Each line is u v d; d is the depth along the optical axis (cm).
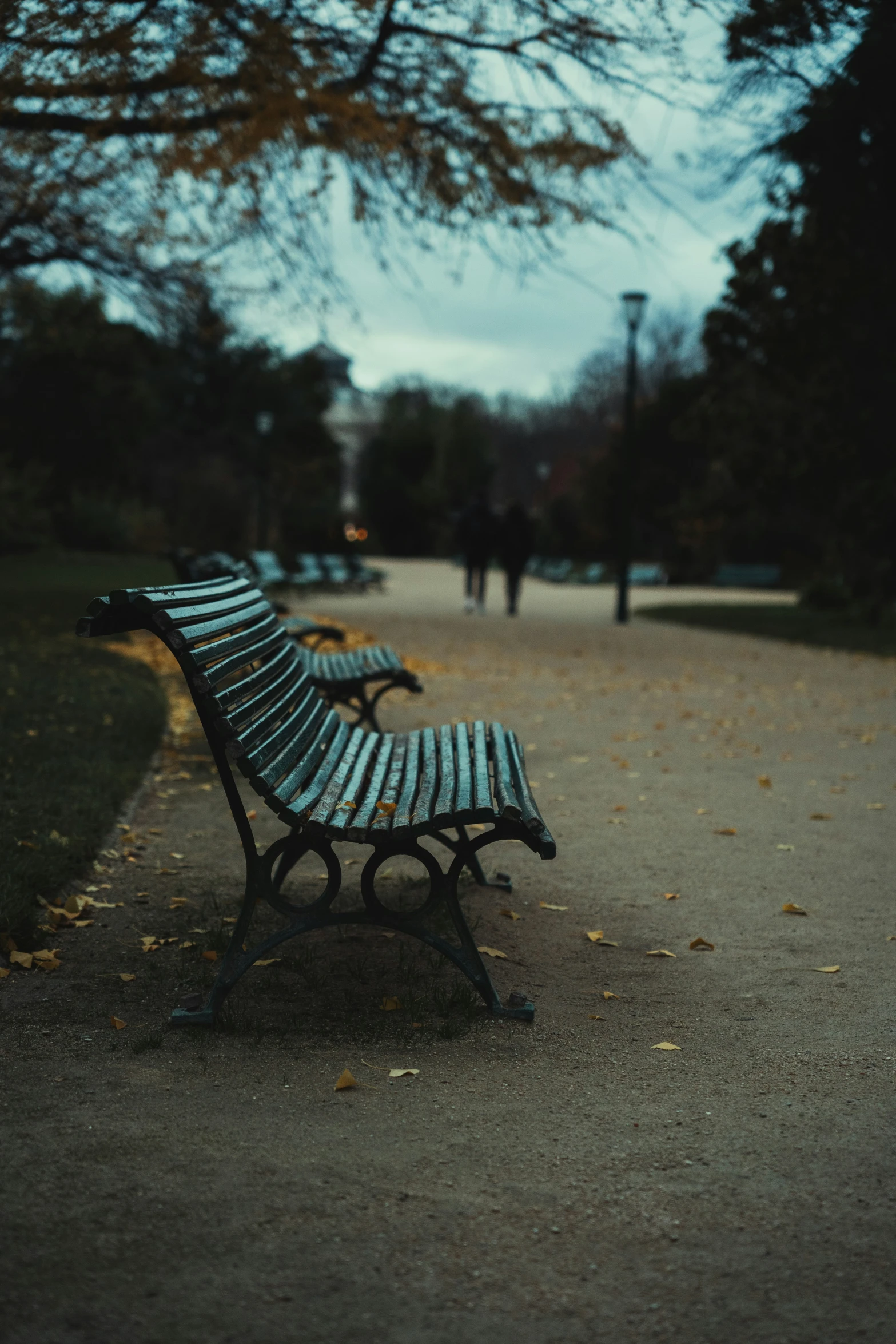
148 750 718
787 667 1397
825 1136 276
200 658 322
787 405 1998
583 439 7944
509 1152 267
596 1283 219
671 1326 206
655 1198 248
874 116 652
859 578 2091
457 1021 343
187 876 486
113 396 3244
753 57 574
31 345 2897
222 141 703
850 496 1923
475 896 471
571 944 418
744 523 3844
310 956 394
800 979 385
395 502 5612
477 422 6294
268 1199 244
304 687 462
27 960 375
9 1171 253
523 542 2111
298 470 4069
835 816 629
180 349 1230
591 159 631
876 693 1155
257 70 637
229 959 344
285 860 464
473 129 678
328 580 2806
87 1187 247
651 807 644
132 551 3566
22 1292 212
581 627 1895
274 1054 318
